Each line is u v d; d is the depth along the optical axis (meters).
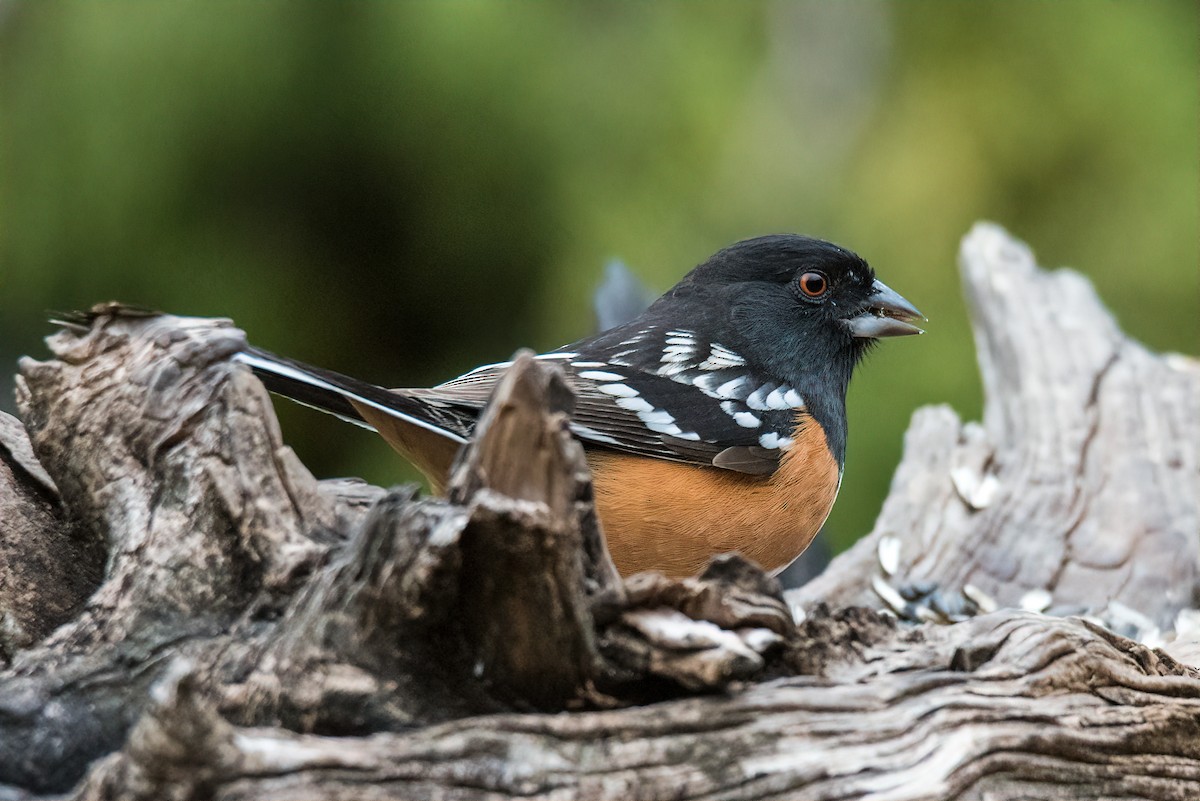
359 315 14.87
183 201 13.80
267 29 13.67
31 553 5.21
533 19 14.88
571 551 4.13
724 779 4.29
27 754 4.27
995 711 4.84
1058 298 12.55
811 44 16.84
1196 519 9.52
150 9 13.47
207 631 4.60
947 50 16.86
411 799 3.92
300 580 4.69
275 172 14.12
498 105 14.49
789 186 16.33
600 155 15.16
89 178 13.52
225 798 3.73
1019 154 16.59
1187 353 16.11
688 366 7.93
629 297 12.48
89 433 5.14
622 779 4.18
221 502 4.80
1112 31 16.55
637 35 15.76
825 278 8.55
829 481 7.84
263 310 14.25
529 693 4.37
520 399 4.13
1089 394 11.05
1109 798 5.00
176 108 13.60
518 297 15.16
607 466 7.21
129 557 4.80
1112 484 9.95
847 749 4.50
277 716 4.18
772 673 4.78
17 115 13.45
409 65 14.11
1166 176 16.27
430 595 4.15
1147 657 5.41
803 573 11.18
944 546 9.32
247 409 4.94
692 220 15.58
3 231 13.43
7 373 13.16
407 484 4.35
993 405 11.77
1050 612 8.52
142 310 5.34
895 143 16.77
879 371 15.30
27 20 13.48
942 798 4.56
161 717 3.64
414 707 4.28
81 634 4.61
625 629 4.36
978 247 13.50
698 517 7.25
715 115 16.02
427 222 14.76
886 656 4.95
